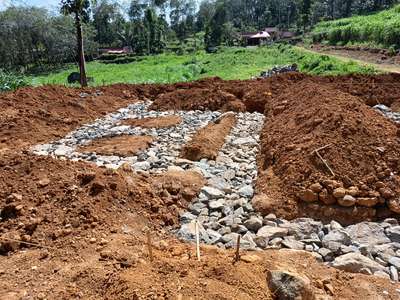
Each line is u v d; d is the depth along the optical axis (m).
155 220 5.09
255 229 5.12
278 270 3.57
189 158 7.71
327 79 13.09
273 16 87.38
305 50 37.97
